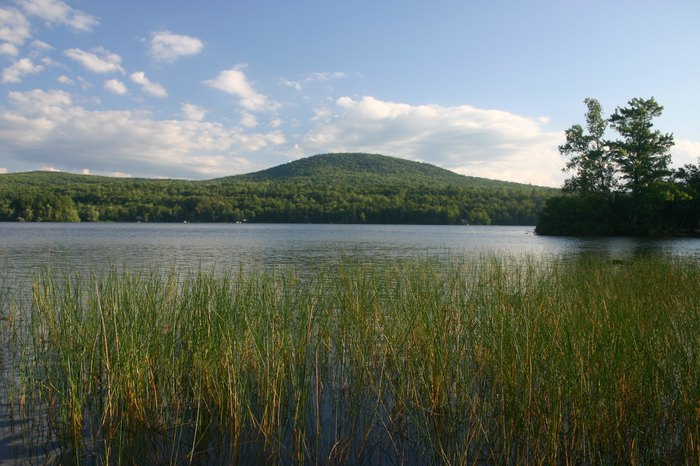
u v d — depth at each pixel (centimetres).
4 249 3347
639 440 527
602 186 6056
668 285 1201
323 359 766
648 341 606
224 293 793
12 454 545
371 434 598
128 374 592
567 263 2038
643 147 5631
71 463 530
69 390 605
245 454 552
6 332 948
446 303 801
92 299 801
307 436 593
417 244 4362
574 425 531
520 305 728
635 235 5819
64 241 4419
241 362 655
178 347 715
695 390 516
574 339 608
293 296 916
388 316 813
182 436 592
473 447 557
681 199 5556
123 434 579
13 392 646
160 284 967
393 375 700
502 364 602
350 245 4162
